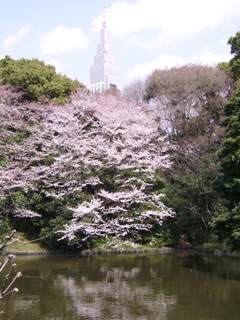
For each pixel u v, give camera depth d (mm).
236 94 13852
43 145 20156
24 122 21172
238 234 12102
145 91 27594
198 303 9633
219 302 9734
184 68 26609
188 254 19125
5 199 18484
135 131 21406
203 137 22031
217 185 14289
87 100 21953
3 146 19812
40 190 19266
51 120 21219
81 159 19062
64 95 23250
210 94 24344
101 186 20188
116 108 22766
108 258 17484
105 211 19531
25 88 22984
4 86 21125
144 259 17234
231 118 13297
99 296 10359
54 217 19281
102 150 19828
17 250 18188
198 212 20609
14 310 9000
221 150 13453
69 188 18734
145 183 19984
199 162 20719
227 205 14766
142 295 10469
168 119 24641
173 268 14797
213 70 24844
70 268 14633
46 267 14820
